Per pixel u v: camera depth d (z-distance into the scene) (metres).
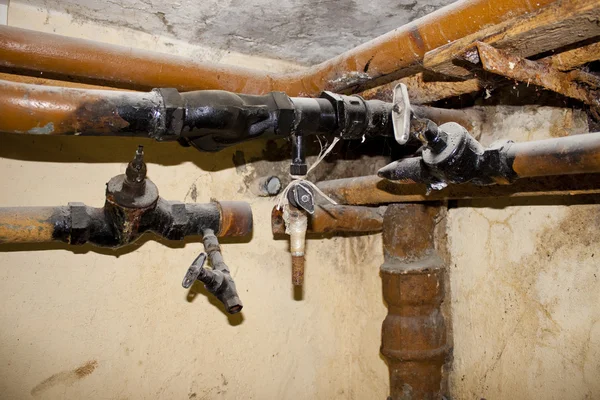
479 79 1.01
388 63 1.05
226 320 1.58
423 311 1.45
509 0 0.77
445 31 0.90
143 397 1.43
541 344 1.33
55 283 1.32
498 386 1.44
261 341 1.65
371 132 1.12
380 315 1.79
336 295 1.82
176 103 0.89
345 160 1.74
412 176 0.98
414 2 1.27
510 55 0.85
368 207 1.57
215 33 1.46
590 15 0.69
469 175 0.89
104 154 1.39
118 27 1.41
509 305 1.42
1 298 1.25
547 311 1.32
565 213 1.29
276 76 1.33
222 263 1.21
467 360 1.54
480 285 1.51
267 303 1.67
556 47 0.83
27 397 1.28
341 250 1.84
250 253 1.64
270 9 1.31
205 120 0.92
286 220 1.08
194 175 1.53
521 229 1.40
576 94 0.96
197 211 1.29
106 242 1.16
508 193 1.14
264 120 0.98
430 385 1.46
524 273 1.38
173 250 1.50
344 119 1.05
